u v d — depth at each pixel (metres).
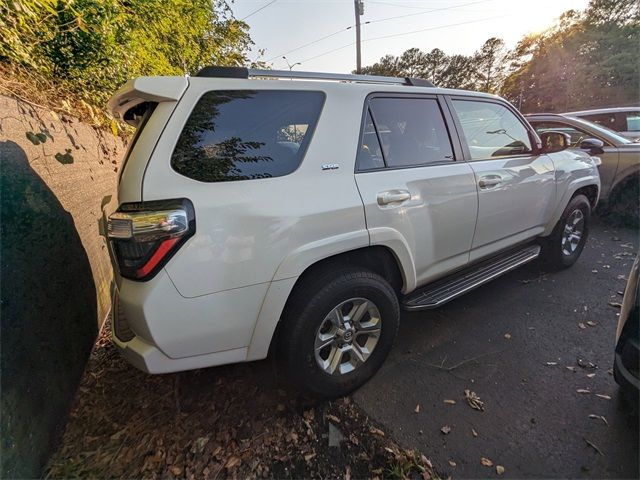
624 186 4.65
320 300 1.69
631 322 1.55
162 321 1.34
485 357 2.24
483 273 2.63
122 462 1.55
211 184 1.40
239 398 1.92
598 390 1.91
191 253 1.34
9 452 1.27
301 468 1.53
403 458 1.55
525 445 1.60
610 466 1.48
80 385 2.00
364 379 1.98
